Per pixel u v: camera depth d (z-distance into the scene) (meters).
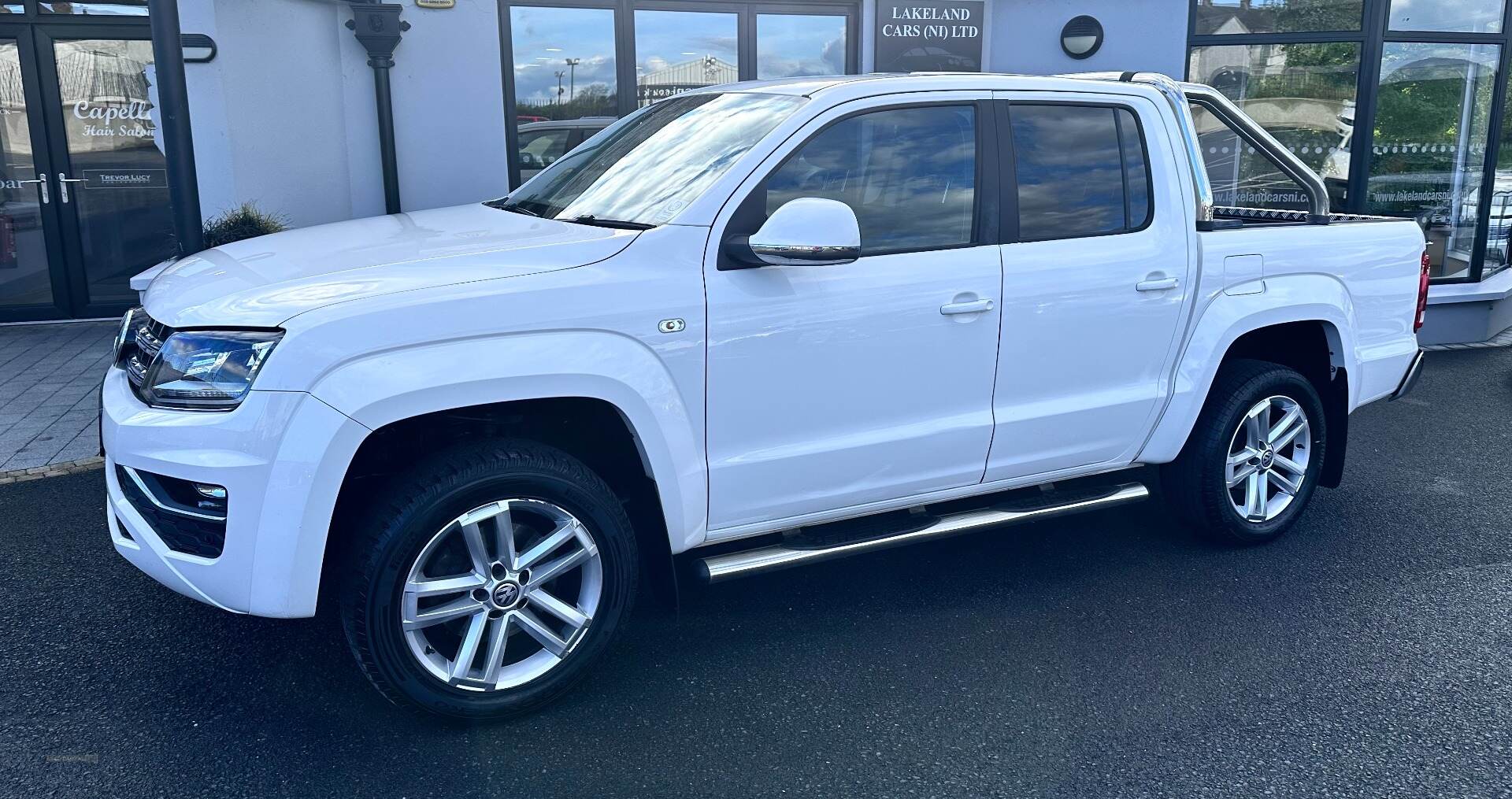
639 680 3.60
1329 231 4.63
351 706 3.41
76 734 3.23
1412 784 3.05
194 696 3.45
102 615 3.98
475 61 8.36
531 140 8.71
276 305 2.97
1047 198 3.96
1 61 8.80
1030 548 4.71
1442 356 8.66
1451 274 9.35
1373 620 4.04
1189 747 3.22
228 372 2.92
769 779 3.06
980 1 8.92
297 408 2.88
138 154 9.15
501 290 3.08
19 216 9.07
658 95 8.94
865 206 3.64
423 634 3.20
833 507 3.75
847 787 3.03
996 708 3.43
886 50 8.92
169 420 2.95
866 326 3.59
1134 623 4.01
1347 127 9.04
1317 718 3.38
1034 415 3.99
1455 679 3.62
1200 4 9.04
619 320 3.21
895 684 3.57
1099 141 4.07
